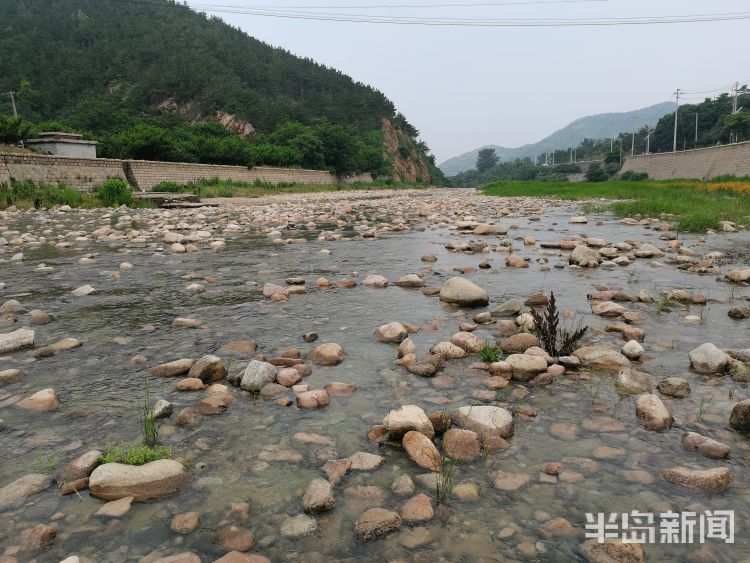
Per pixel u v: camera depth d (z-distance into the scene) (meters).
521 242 9.38
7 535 1.76
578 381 3.10
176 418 2.63
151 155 38.47
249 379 3.02
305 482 2.07
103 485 2.00
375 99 111.94
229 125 82.38
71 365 3.40
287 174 49.81
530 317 4.12
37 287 5.84
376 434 2.44
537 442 2.37
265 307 4.90
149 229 12.54
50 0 126.00
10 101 80.12
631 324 4.21
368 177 74.56
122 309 4.86
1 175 21.30
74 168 25.31
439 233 11.19
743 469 2.11
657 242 9.30
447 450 2.30
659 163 63.22
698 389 2.92
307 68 120.94
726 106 86.81
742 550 1.67
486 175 180.88
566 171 133.00
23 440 2.42
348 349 3.70
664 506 1.89
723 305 4.79
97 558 1.65
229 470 2.16
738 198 20.42
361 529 1.76
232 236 10.87
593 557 1.64
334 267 7.02
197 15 130.88
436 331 4.10
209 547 1.70
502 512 1.87
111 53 99.62
